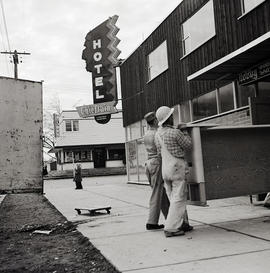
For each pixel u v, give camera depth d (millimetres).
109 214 9727
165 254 5301
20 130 6285
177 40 15664
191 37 14508
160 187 7133
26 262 5598
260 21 10422
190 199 7043
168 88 16797
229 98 12289
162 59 17500
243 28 11172
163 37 17094
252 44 7934
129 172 22281
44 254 6043
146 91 19469
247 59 9156
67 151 53594
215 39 12695
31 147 6320
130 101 22000
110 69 22094
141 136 20375
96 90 22297
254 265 4520
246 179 7441
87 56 22766
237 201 9992
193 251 5344
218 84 12859
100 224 8281
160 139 6531
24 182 6266
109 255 5469
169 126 6586
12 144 6258
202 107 14062
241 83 10438
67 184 30875
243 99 11492
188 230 6730
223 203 9844
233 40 11680
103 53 22219
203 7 13547
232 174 7340
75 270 5012
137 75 20703
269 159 7656
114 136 54125
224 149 7328
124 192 16281
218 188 7219
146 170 7262
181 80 15461
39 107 6375
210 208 9156
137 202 11992
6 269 5223
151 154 7133
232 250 5238
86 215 9891
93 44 22484
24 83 6344
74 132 53312
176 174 6395
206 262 4781
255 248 5246
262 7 10328
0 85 6219
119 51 22156
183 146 6402
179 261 4914
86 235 7090
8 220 10148
